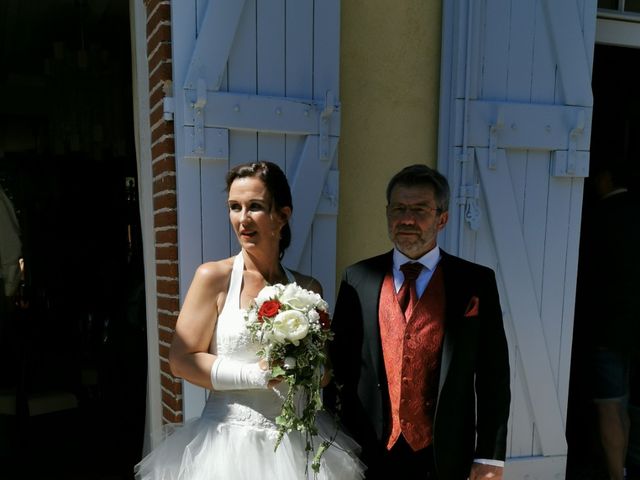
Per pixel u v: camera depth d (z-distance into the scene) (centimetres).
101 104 370
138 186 291
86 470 325
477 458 164
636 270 282
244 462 155
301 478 158
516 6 255
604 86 328
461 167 254
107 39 370
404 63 255
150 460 174
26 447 349
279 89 226
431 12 256
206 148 215
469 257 260
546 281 271
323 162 233
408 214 162
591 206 318
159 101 229
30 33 363
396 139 258
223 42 214
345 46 246
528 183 265
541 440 273
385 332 167
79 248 373
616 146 332
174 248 223
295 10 224
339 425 178
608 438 294
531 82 261
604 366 291
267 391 163
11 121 371
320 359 153
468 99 251
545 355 271
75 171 373
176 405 227
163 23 215
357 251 256
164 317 241
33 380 369
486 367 165
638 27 296
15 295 371
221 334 163
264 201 166
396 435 163
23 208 371
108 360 356
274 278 176
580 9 262
